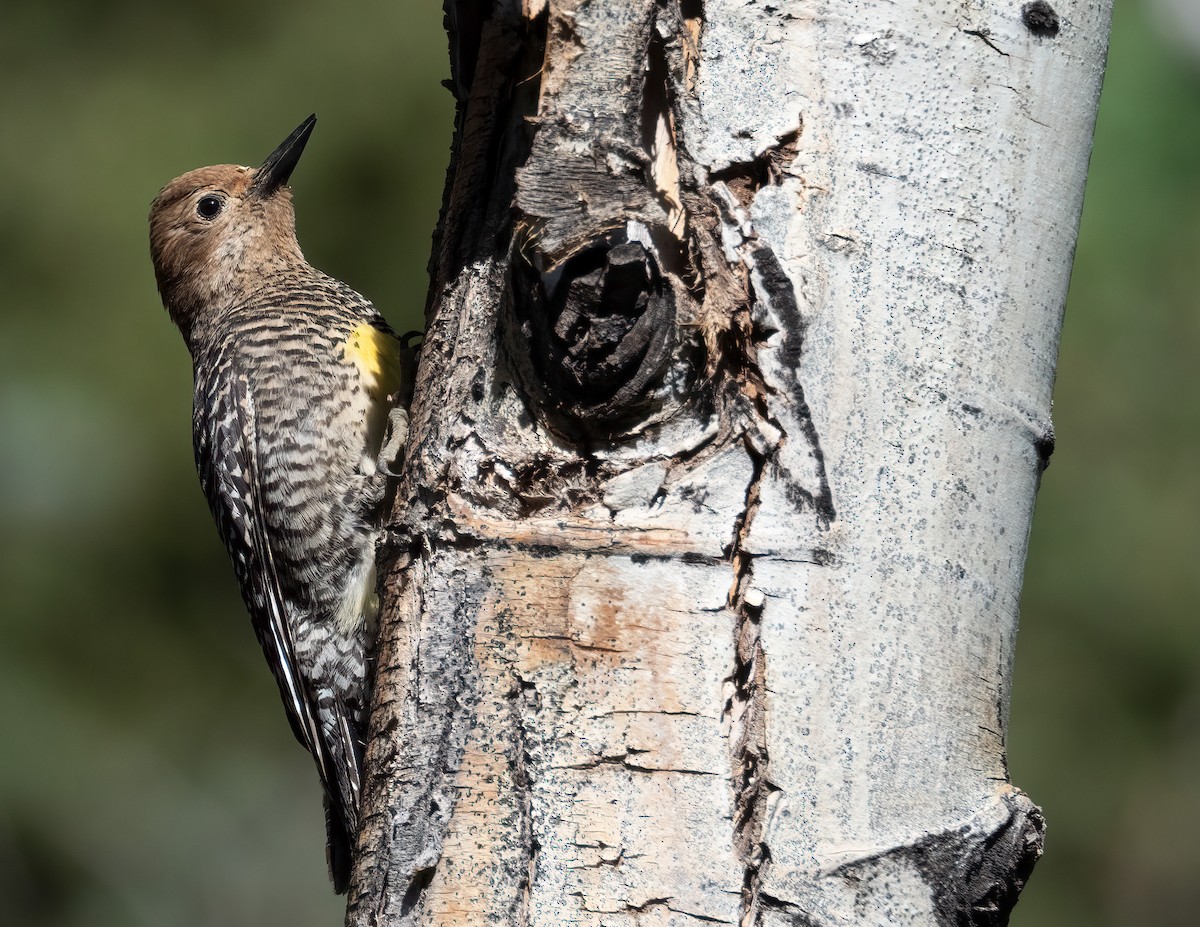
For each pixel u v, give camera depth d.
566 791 5.07
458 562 5.09
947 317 5.08
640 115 5.09
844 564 5.07
